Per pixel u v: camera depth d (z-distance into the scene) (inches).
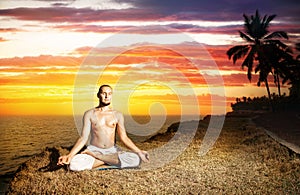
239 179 293.3
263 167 324.2
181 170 316.8
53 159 355.3
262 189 271.0
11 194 285.9
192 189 271.3
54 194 269.0
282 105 791.1
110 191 265.7
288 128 561.0
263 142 423.2
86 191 267.9
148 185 279.1
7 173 376.2
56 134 532.1
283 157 355.9
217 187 275.4
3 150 472.4
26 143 495.8
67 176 302.8
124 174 304.8
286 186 277.1
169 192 265.7
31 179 305.1
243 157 358.9
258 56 797.9
